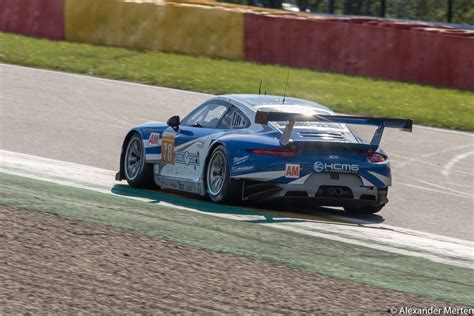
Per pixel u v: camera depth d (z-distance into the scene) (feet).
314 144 106.63
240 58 281.95
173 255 82.79
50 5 302.66
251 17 280.10
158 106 204.44
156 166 122.52
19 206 99.40
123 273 75.25
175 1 319.06
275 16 276.41
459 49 253.85
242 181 107.14
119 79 242.99
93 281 72.28
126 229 92.07
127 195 114.21
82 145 154.61
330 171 107.04
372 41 263.70
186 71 257.55
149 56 279.90
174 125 118.62
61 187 114.32
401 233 104.06
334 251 90.38
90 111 191.11
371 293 75.66
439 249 96.27
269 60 278.26
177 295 70.08
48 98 203.41
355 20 300.20
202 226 96.58
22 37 301.22
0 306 64.34
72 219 94.68
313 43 271.28
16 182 114.83
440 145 182.19
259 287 74.23
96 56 273.33
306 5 398.01
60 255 79.41
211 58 284.82
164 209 104.88
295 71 267.59
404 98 237.25
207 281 74.79
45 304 65.57
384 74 262.67
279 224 101.45
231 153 107.65
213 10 284.82
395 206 124.06
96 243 84.94
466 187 141.90
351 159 108.27
